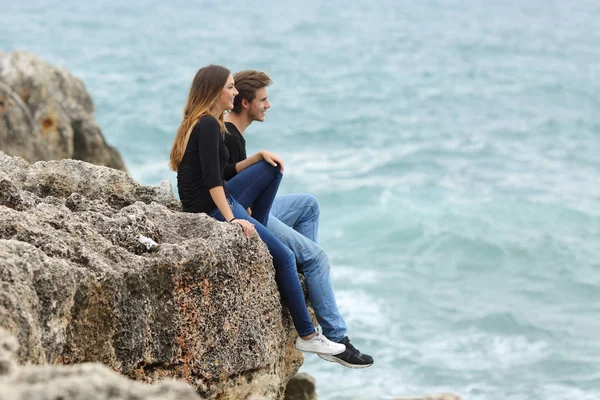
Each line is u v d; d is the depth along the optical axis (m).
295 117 58.09
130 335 6.42
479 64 96.06
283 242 8.11
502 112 63.19
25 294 5.50
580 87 76.19
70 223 6.80
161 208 7.66
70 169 8.70
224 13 194.50
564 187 37.72
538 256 27.20
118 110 59.81
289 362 8.35
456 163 43.47
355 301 21.98
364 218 31.97
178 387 3.91
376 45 117.44
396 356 18.23
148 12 195.62
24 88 23.61
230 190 8.12
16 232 6.37
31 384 3.88
